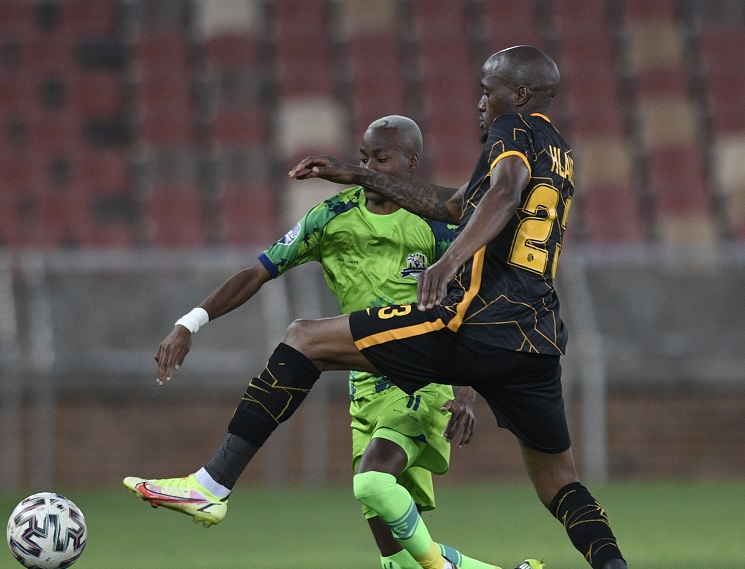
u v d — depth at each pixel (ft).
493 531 104.78
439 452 57.67
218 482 49.16
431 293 44.98
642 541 96.12
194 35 216.13
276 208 189.98
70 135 197.47
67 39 212.43
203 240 185.26
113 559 87.25
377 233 58.54
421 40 217.36
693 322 157.99
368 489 52.47
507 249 48.49
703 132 205.36
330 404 154.40
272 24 219.00
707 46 217.15
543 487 51.93
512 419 50.47
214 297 54.85
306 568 80.79
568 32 218.38
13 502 130.31
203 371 150.71
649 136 203.00
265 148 199.21
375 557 88.02
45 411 148.77
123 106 204.33
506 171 47.16
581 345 154.30
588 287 157.07
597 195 191.93
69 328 149.79
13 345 147.54
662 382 157.17
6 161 191.21
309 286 151.64
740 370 158.40
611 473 157.07
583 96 208.13
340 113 205.57
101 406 150.92
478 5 223.92
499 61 51.26
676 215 190.80
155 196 189.98
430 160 197.26
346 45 216.95
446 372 48.96
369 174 53.16
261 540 100.94
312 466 152.87
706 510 120.57
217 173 195.31
